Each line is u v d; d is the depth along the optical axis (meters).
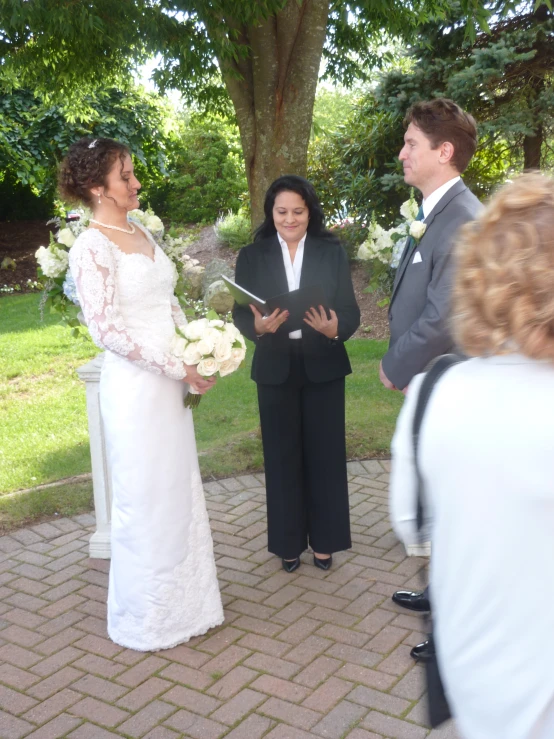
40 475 4.99
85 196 2.82
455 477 1.10
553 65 8.48
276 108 4.93
